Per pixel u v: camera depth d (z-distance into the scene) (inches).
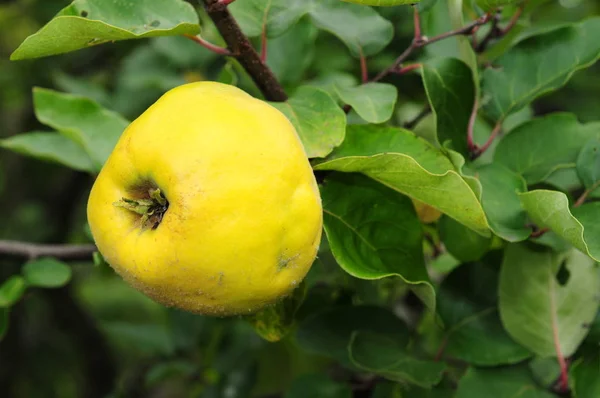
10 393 48.2
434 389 21.9
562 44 21.9
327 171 20.2
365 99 20.4
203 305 17.7
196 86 18.2
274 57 24.9
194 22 19.6
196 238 17.0
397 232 20.2
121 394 35.8
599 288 21.5
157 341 33.7
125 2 19.5
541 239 20.9
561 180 23.1
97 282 57.6
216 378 30.5
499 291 21.6
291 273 17.9
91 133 23.9
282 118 18.1
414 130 24.1
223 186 17.1
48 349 49.7
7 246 24.5
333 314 22.3
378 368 21.2
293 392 23.2
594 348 21.6
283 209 17.4
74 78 36.2
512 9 24.4
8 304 23.8
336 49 29.7
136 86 32.4
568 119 21.9
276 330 21.1
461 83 21.5
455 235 21.7
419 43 21.6
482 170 21.0
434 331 25.7
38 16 41.4
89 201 18.7
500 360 21.6
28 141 25.7
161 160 17.3
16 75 43.4
